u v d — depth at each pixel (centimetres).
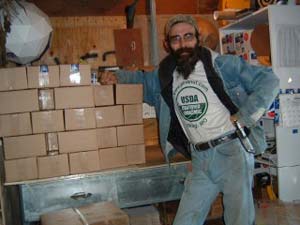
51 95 195
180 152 205
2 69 189
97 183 205
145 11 301
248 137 172
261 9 229
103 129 205
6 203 195
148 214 217
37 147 194
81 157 200
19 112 191
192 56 177
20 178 192
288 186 228
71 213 182
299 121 226
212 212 232
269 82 165
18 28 205
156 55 296
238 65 174
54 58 279
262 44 248
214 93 174
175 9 309
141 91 213
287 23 222
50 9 262
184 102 182
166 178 217
